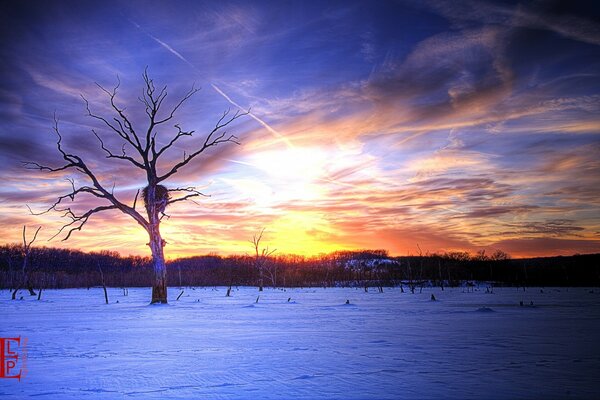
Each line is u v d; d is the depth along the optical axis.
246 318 21.66
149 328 16.64
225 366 8.51
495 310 26.70
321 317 22.00
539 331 14.88
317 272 130.88
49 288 96.12
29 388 6.71
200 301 42.78
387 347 11.09
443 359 9.16
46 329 16.33
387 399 5.89
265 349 10.91
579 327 16.28
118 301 43.47
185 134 40.78
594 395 6.04
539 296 51.22
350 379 7.20
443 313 24.48
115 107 38.78
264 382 7.03
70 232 38.59
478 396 6.01
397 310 27.52
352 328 16.31
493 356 9.52
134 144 39.53
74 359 9.48
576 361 8.83
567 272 112.06
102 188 39.69
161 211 40.09
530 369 7.98
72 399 6.04
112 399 6.03
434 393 6.20
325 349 10.83
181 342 12.40
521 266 118.38
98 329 16.38
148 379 7.32
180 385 6.86
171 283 118.94
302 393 6.27
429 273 114.25
